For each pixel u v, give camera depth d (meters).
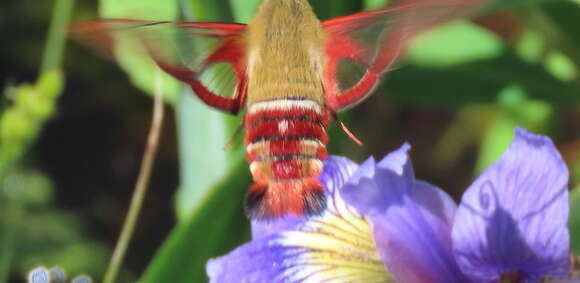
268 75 0.22
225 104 0.22
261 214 0.22
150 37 0.22
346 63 0.22
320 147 0.22
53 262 0.44
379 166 0.25
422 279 0.24
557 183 0.23
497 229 0.23
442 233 0.24
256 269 0.25
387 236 0.24
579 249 0.26
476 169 0.44
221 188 0.26
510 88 0.37
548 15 0.35
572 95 0.37
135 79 0.35
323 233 0.25
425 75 0.37
